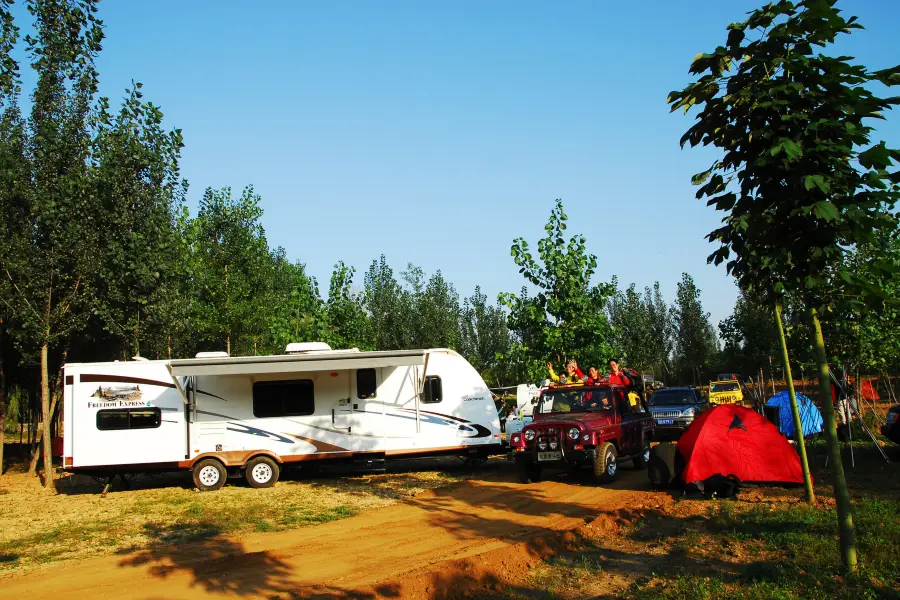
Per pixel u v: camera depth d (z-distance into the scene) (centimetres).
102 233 1678
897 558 716
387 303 2984
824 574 676
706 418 1237
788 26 612
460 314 3650
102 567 880
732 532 912
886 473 1266
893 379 3077
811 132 595
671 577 750
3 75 1594
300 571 830
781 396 1548
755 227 623
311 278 2273
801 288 625
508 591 743
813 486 1177
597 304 1706
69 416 1523
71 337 1780
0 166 1564
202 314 2164
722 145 657
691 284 3941
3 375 1798
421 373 1672
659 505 1135
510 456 1892
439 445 1661
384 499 1320
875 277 632
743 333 2467
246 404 1577
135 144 1705
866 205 582
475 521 1080
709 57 648
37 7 1634
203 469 1544
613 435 1418
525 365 1723
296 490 1490
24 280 1609
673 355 4147
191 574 834
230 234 2259
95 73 1712
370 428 1633
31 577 841
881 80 580
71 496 1510
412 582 747
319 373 1627
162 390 1555
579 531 957
